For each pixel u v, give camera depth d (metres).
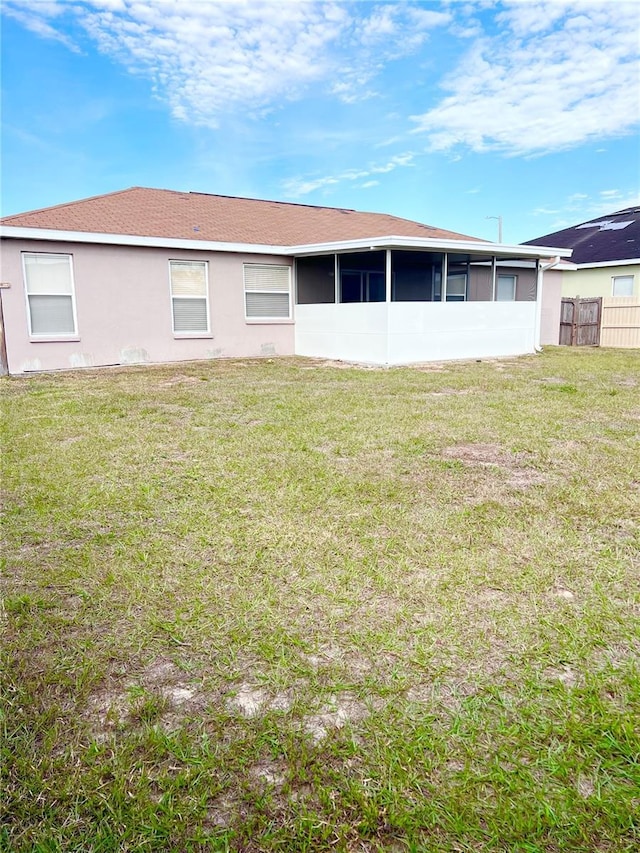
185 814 1.52
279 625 2.35
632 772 1.63
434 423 6.07
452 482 4.12
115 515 3.51
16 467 4.48
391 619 2.38
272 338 13.86
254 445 5.16
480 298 16.73
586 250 20.48
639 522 3.38
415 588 2.62
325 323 13.25
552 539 3.14
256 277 13.44
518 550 3.00
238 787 1.60
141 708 1.90
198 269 12.59
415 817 1.50
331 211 17.62
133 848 1.43
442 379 9.64
